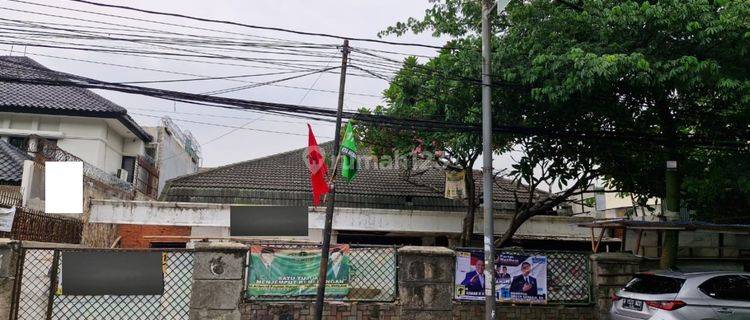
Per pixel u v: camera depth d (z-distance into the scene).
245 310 8.74
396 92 12.45
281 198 15.66
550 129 10.73
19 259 8.29
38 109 18.47
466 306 9.36
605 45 9.60
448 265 9.30
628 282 9.28
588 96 10.12
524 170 12.18
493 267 8.59
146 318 8.58
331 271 9.10
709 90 10.27
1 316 7.99
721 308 7.98
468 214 13.54
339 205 15.65
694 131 11.99
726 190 11.30
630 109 10.96
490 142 8.88
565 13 9.71
